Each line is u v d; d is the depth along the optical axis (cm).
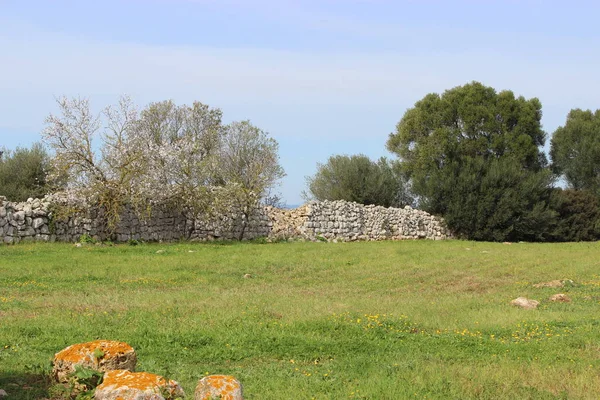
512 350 1136
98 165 2952
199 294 1636
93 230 2959
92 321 1227
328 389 874
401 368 988
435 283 2056
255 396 828
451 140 5862
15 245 2541
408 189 5531
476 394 878
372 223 4281
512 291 1897
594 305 1639
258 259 2441
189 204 3269
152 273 1994
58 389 760
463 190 4762
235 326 1227
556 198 4991
